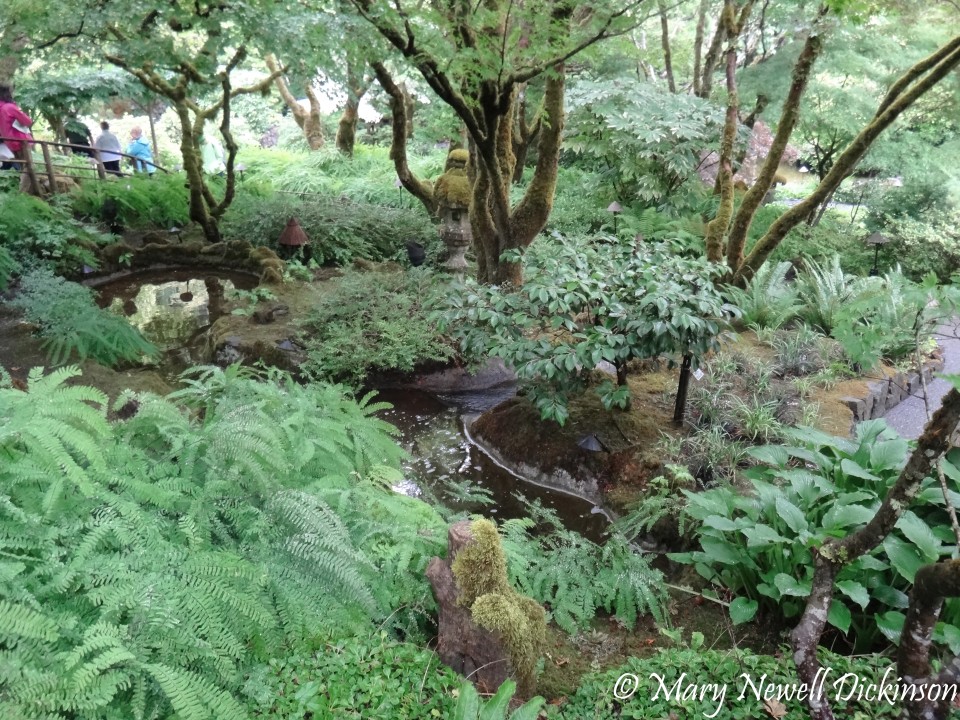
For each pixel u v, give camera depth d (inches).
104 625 93.9
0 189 389.4
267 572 114.9
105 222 447.8
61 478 106.7
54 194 432.1
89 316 281.9
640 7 204.5
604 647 136.3
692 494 155.2
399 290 331.0
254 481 130.0
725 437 212.8
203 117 423.5
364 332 294.2
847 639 137.3
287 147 778.2
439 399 278.1
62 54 319.0
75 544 106.3
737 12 347.9
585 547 158.7
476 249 297.6
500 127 275.9
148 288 377.4
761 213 433.1
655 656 126.0
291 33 243.9
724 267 213.5
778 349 275.9
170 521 117.7
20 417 107.0
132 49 291.0
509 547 151.0
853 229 473.4
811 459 163.0
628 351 194.7
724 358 259.6
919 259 405.7
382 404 179.0
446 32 210.2
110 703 93.8
